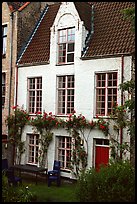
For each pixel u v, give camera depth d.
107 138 15.17
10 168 15.50
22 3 21.20
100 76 15.95
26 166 16.45
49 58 17.83
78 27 16.70
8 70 19.64
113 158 14.66
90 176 10.30
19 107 18.89
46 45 18.77
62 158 17.02
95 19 17.66
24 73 18.89
